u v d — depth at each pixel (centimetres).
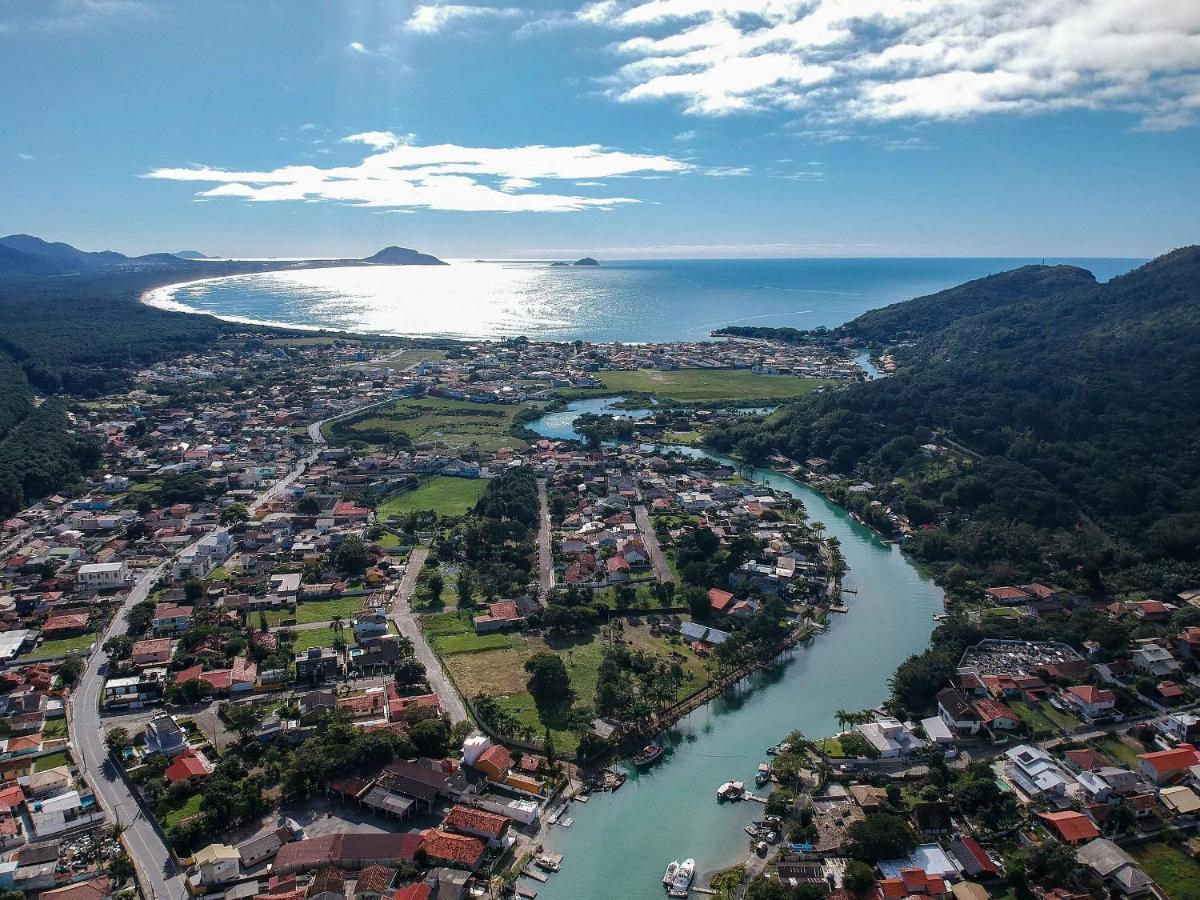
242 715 17025
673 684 18750
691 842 14125
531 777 15712
